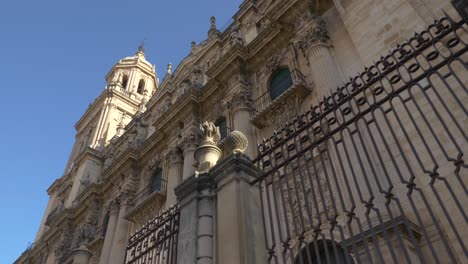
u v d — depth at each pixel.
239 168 5.79
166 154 20.16
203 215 5.71
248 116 15.30
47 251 28.31
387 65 4.77
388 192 3.96
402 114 7.76
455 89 7.05
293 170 5.12
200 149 6.82
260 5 20.23
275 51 16.39
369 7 10.67
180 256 5.47
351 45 12.75
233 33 18.78
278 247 9.41
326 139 4.95
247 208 5.33
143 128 25.62
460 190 6.25
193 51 24.61
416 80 4.38
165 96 25.12
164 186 18.89
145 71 41.94
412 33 8.98
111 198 23.52
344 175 4.46
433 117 7.14
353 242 3.89
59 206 30.16
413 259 6.84
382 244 7.33
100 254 21.42
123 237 19.66
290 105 13.16
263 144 5.96
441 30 4.42
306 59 14.12
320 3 14.87
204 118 18.73
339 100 5.15
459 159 3.59
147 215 18.50
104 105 35.94
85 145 35.47
